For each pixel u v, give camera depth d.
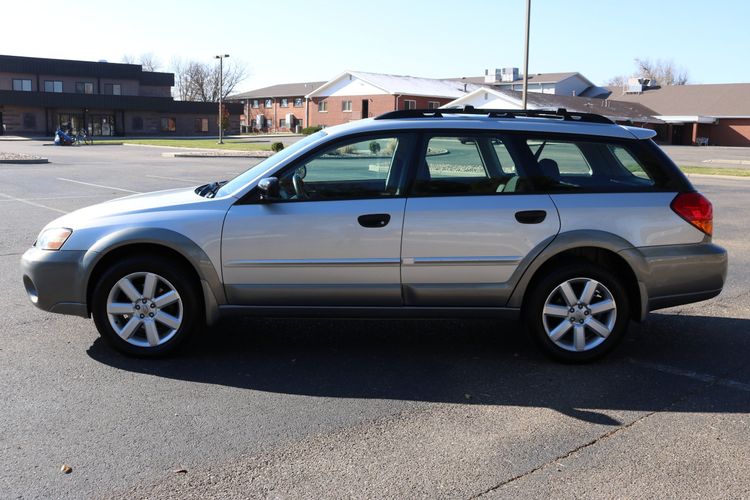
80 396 4.30
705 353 5.33
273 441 3.72
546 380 4.71
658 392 4.52
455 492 3.22
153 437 3.75
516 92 57.12
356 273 4.83
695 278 5.00
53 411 4.07
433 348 5.38
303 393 4.42
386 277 4.84
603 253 5.02
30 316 6.06
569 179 4.96
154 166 26.81
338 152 4.91
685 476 3.39
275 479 3.31
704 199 5.05
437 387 4.56
